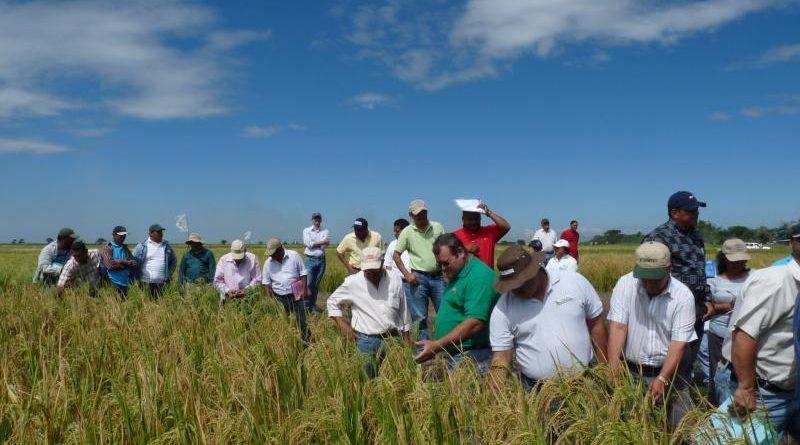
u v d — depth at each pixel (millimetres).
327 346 5754
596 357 5094
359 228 12367
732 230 66438
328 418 4320
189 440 4340
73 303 9555
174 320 8062
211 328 7594
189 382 5047
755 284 4359
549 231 18328
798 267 4305
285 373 5254
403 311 6945
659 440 3789
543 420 4094
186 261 12281
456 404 4227
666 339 5023
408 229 9555
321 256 14461
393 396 4512
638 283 5125
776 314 4297
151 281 12516
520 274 4898
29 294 10914
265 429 4410
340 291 6969
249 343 6691
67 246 12883
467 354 5652
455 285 5793
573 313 5012
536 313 5051
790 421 4492
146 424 4480
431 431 4105
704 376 7500
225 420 4402
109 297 10102
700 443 3723
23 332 7504
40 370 6129
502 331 5207
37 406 4828
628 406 4020
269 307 8672
